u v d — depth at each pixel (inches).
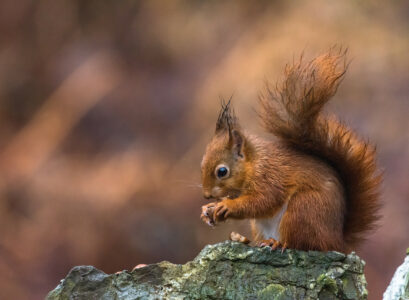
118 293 191.6
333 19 649.0
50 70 720.3
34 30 742.5
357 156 240.2
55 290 192.4
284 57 627.5
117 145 650.2
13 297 535.2
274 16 676.1
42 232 575.2
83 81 700.7
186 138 631.8
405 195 524.4
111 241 564.4
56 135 666.2
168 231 558.9
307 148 243.8
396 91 593.6
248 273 194.5
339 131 244.7
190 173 599.5
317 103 236.4
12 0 749.9
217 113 629.0
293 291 191.9
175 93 669.3
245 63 636.7
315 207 228.4
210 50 687.1
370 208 243.1
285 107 242.2
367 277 494.3
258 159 242.4
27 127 684.1
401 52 617.9
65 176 619.2
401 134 564.1
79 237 569.3
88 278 193.0
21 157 647.1
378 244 505.7
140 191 584.7
